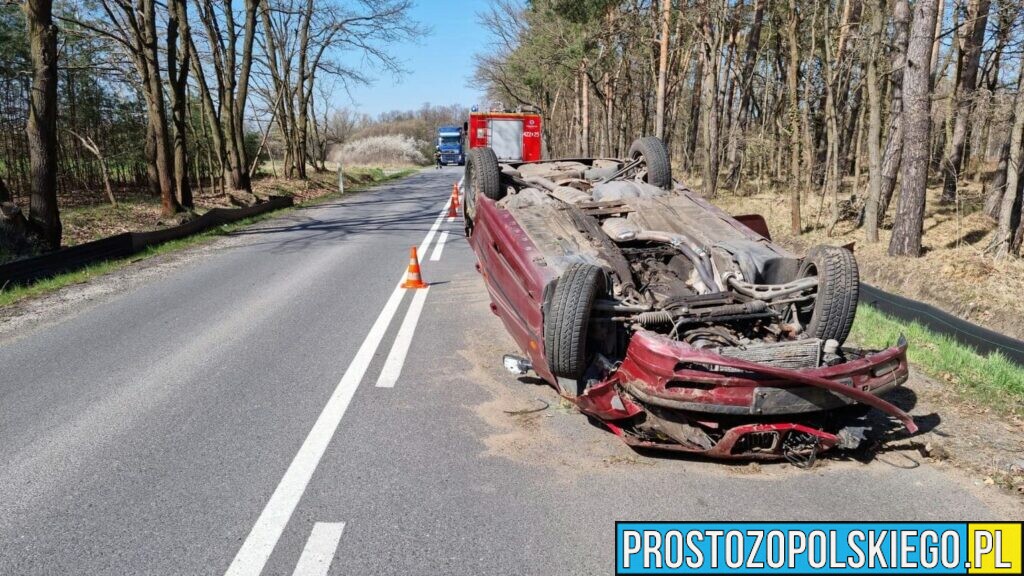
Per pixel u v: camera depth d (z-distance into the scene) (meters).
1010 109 12.41
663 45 20.61
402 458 4.29
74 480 4.03
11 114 21.56
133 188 27.70
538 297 4.95
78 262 10.88
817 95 22.67
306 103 33.34
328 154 78.44
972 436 4.56
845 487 3.96
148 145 23.64
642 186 7.26
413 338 6.89
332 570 3.16
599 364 4.79
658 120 21.00
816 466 4.21
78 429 4.75
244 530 3.50
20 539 3.44
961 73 19.16
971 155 24.11
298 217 18.81
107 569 3.19
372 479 4.02
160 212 18.34
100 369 6.02
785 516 3.63
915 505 3.74
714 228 6.15
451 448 4.43
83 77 22.70
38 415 5.00
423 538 3.42
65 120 24.02
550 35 28.50
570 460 4.28
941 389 5.43
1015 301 8.95
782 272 5.41
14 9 18.91
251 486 3.95
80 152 25.02
